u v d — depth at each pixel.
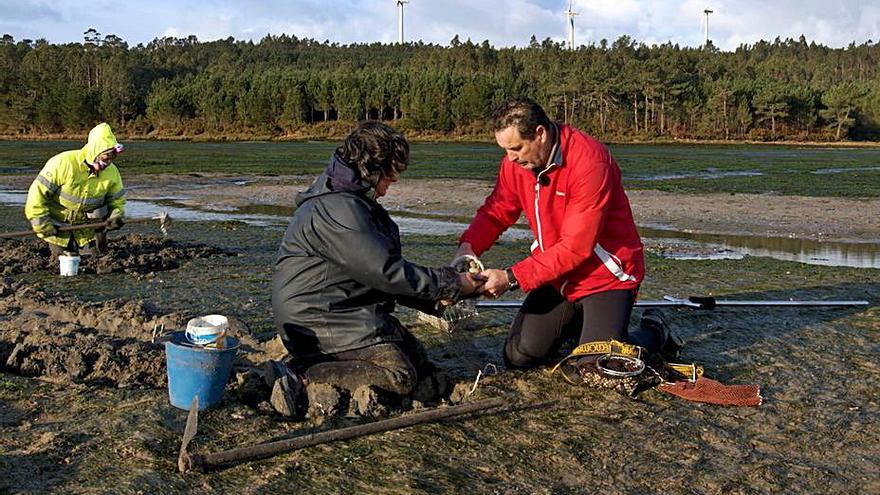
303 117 92.25
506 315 7.26
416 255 11.53
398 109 91.62
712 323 7.15
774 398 5.32
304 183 25.59
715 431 4.74
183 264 9.90
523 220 16.84
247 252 11.20
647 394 5.25
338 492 3.79
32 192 9.19
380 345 4.73
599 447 4.45
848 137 86.12
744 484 4.11
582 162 4.91
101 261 9.36
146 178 27.20
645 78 86.94
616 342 5.14
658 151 55.28
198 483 3.79
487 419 4.74
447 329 5.81
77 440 4.16
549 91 89.81
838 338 6.78
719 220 16.59
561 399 5.11
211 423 4.44
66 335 6.00
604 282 5.25
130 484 3.71
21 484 3.69
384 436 4.39
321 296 4.70
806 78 120.00
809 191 22.11
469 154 46.38
